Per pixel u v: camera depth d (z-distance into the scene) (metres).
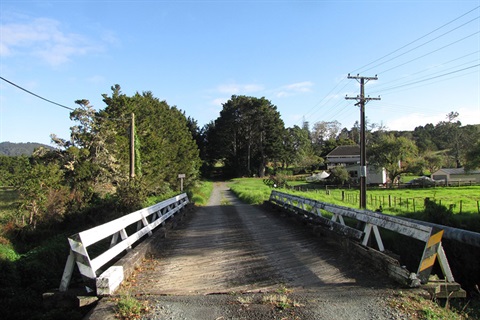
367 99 23.69
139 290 5.14
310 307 4.23
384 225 6.14
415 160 58.78
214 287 5.34
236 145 88.38
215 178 87.94
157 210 10.65
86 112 24.25
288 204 14.93
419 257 7.42
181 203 17.11
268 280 5.69
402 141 56.94
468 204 26.00
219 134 84.19
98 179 22.00
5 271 7.78
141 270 6.43
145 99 33.75
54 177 16.55
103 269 6.39
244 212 17.77
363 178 23.20
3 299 6.65
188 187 41.44
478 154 46.75
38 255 9.15
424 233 5.06
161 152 31.78
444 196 36.91
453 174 67.31
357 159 92.94
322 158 101.81
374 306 4.23
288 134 88.69
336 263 6.57
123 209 16.73
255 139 86.88
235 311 4.14
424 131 121.62
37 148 22.92
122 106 26.69
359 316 3.95
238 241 9.38
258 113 81.88
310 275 5.88
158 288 5.28
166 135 38.31
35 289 7.42
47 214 15.35
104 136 24.22
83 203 17.83
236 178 84.50
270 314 4.04
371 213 6.91
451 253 7.02
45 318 4.61
